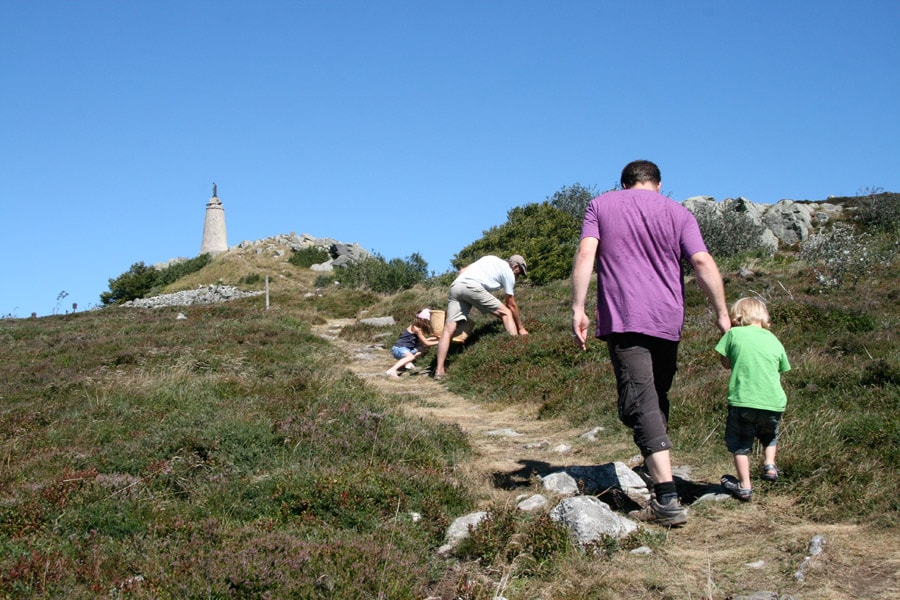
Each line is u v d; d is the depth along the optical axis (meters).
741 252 22.81
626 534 4.20
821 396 6.74
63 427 7.14
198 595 3.31
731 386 5.10
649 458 4.52
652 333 4.43
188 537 4.21
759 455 5.59
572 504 4.33
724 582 3.62
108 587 3.47
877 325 10.19
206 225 73.44
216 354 12.64
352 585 3.40
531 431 8.02
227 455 5.94
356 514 4.58
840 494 4.67
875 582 3.49
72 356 13.05
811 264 16.91
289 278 55.91
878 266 16.23
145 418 7.35
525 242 25.14
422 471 5.51
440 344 12.09
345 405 7.63
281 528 4.41
